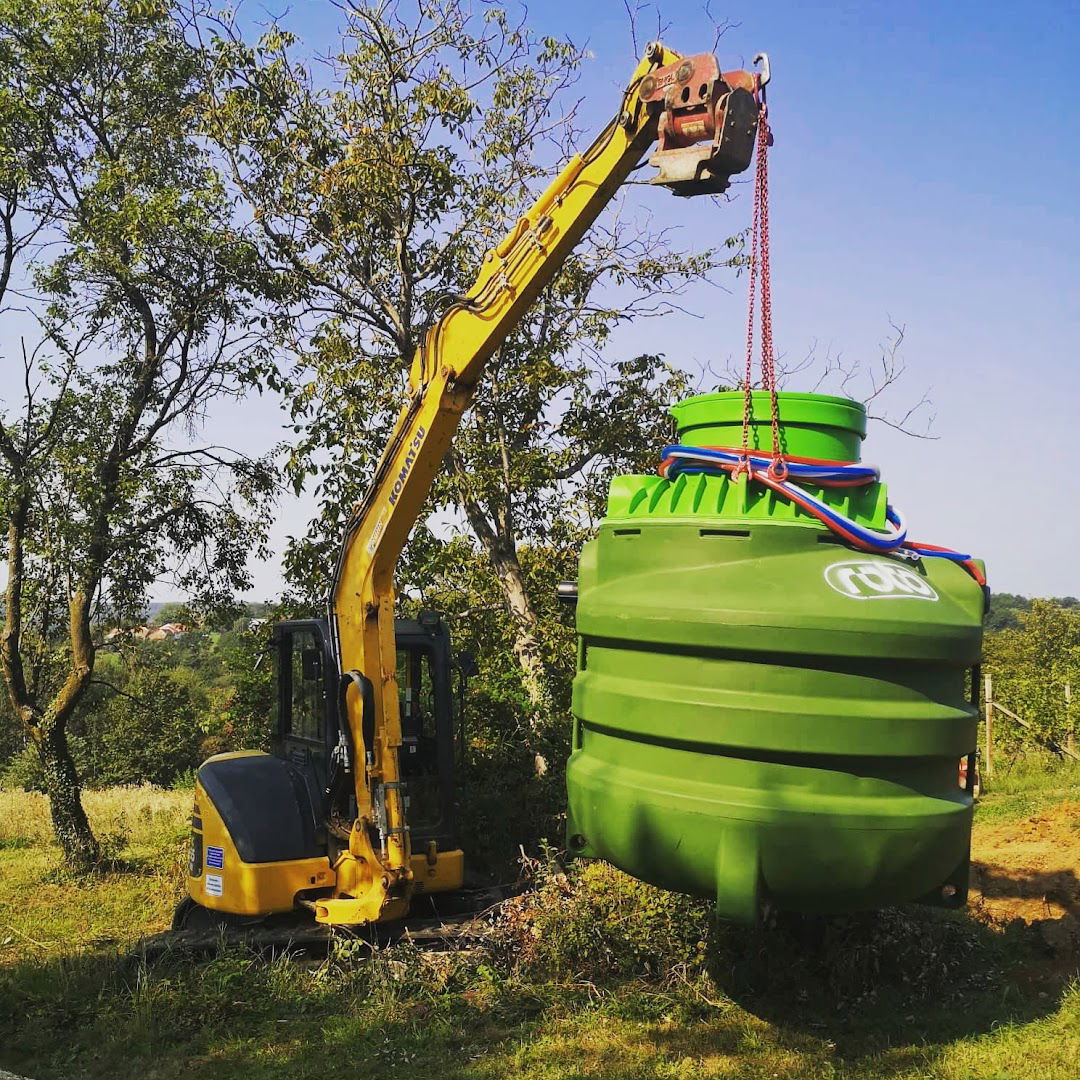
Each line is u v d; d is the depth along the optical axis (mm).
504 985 6996
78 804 12906
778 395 4699
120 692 13836
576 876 7762
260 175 12117
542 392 12094
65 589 13000
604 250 12555
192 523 13641
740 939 6977
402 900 7633
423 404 7484
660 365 12891
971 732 4488
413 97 11594
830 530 4469
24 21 12062
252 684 12500
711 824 4133
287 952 7516
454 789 8500
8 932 9820
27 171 12195
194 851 8453
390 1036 6434
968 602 4676
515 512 12766
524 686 11664
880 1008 6535
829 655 4098
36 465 12141
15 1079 5797
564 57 12102
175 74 12258
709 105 4824
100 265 12195
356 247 12336
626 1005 6598
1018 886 9188
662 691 4332
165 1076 6059
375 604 7809
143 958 7609
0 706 31656
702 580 4375
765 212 4766
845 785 4133
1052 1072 5391
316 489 11930
